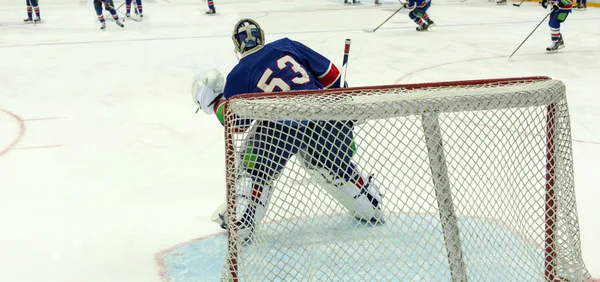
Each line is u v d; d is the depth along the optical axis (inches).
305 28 489.4
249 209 92.4
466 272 92.4
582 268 96.8
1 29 520.7
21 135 215.9
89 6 703.1
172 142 204.4
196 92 126.5
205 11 638.5
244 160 92.0
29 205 151.3
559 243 95.0
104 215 144.2
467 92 90.4
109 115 242.2
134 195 156.9
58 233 134.7
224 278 93.3
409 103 86.7
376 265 100.4
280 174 96.0
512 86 94.2
